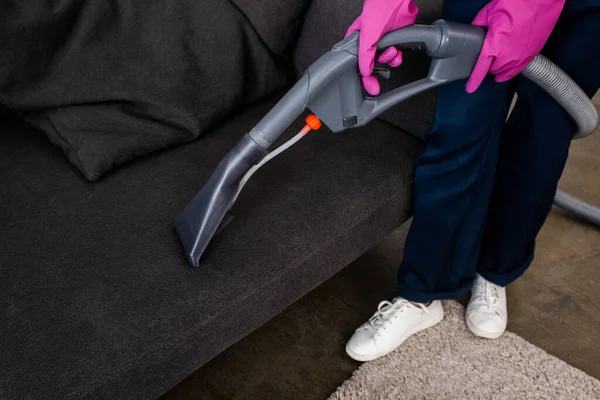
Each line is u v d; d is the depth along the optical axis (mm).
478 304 1402
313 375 1311
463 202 1191
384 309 1371
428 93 1214
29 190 1092
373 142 1261
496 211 1286
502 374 1303
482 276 1407
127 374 833
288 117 887
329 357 1349
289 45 1372
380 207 1170
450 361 1331
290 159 1201
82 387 796
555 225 1730
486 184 1180
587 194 1851
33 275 925
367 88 899
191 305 914
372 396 1251
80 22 1159
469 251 1269
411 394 1258
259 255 1004
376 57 874
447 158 1153
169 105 1188
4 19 1098
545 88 1009
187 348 901
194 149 1219
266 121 897
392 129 1310
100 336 847
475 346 1366
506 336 1388
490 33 882
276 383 1291
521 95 1100
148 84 1182
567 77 996
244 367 1319
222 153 1210
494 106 1069
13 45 1114
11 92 1141
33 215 1036
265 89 1350
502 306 1403
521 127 1157
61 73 1153
